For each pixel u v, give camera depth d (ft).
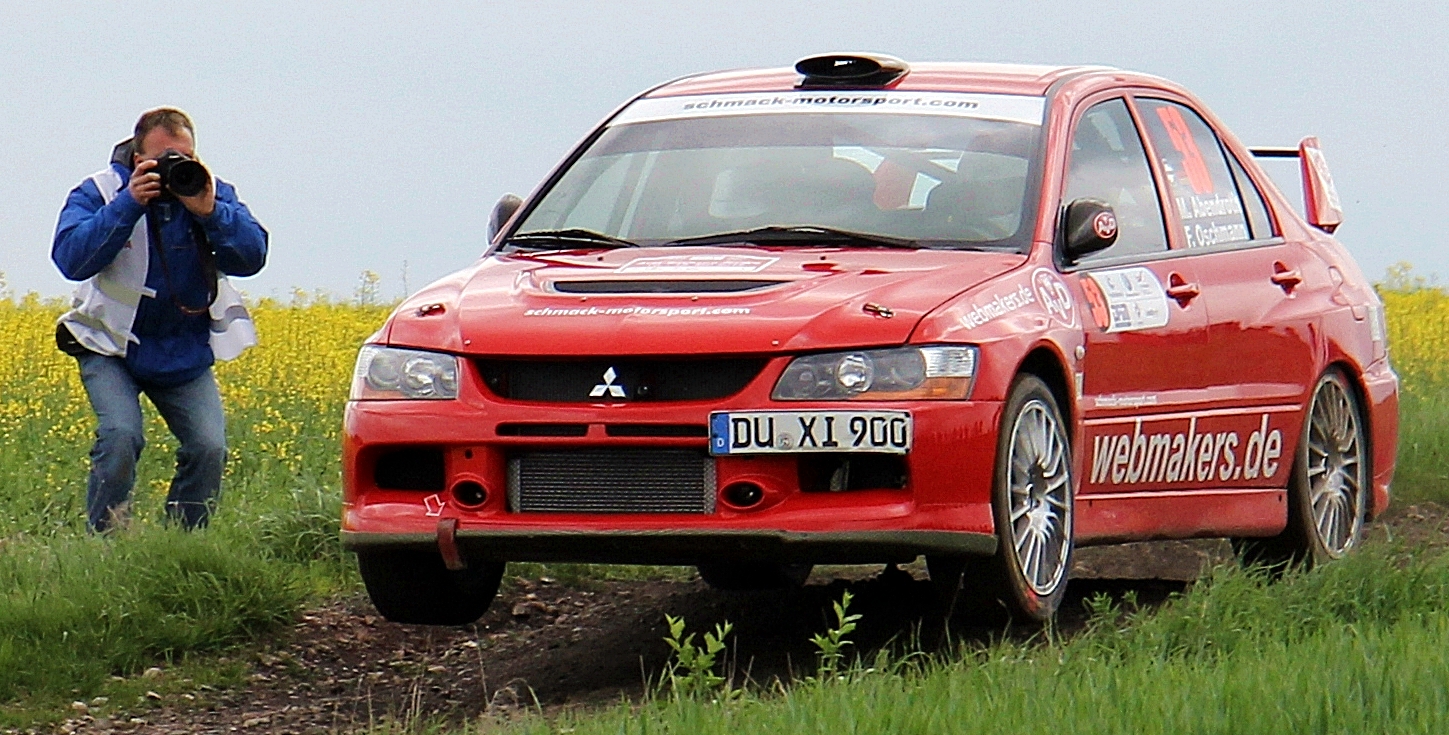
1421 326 187.11
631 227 69.05
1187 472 71.61
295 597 72.95
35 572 71.77
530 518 59.77
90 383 85.66
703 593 78.28
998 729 41.93
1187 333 71.20
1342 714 42.19
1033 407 62.08
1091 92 73.26
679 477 59.00
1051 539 63.26
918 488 58.34
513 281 63.87
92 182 85.51
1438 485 102.06
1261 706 43.09
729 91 74.74
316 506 82.28
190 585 70.79
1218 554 87.35
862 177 68.44
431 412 60.90
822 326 58.85
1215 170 78.79
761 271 61.87
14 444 109.70
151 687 64.39
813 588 77.92
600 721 48.01
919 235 66.13
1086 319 65.77
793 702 46.03
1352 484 82.53
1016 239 65.77
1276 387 76.28
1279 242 80.48
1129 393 67.97
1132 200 72.33
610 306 60.64
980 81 72.69
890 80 73.36
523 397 60.34
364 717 61.31
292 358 142.61
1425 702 43.01
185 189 83.10
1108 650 53.52
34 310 176.35
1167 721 41.86
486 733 50.47
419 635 72.79
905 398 58.23
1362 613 60.08
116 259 84.84
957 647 62.44
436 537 60.64
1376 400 83.87
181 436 86.94
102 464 84.99
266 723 60.85
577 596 78.95
